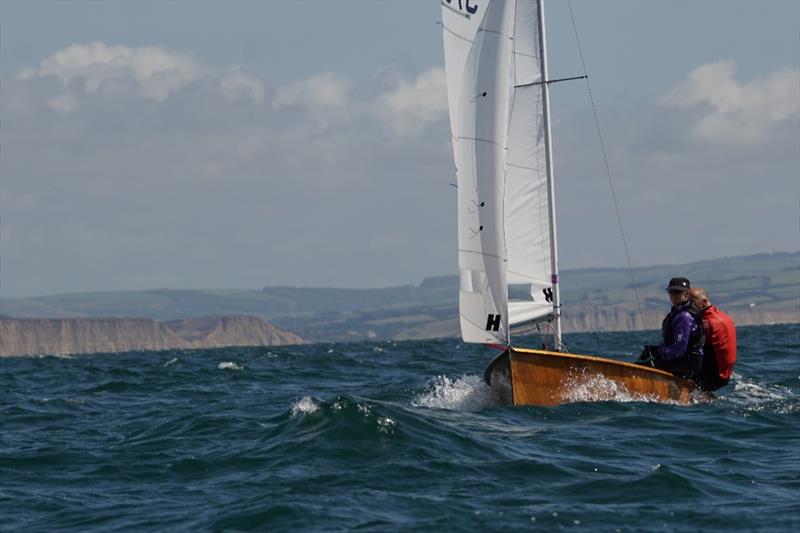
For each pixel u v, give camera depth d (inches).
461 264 2997.0
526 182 2960.1
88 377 6259.8
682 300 3053.6
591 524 1728.6
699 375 3115.2
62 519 1899.6
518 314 2962.6
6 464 2475.4
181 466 2326.5
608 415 2790.4
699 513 1787.6
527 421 2701.8
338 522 1756.9
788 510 1802.4
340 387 4635.8
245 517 1814.7
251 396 4256.9
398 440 2373.3
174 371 6545.3
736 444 2455.7
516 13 2957.7
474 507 1845.5
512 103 2962.6
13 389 5339.6
